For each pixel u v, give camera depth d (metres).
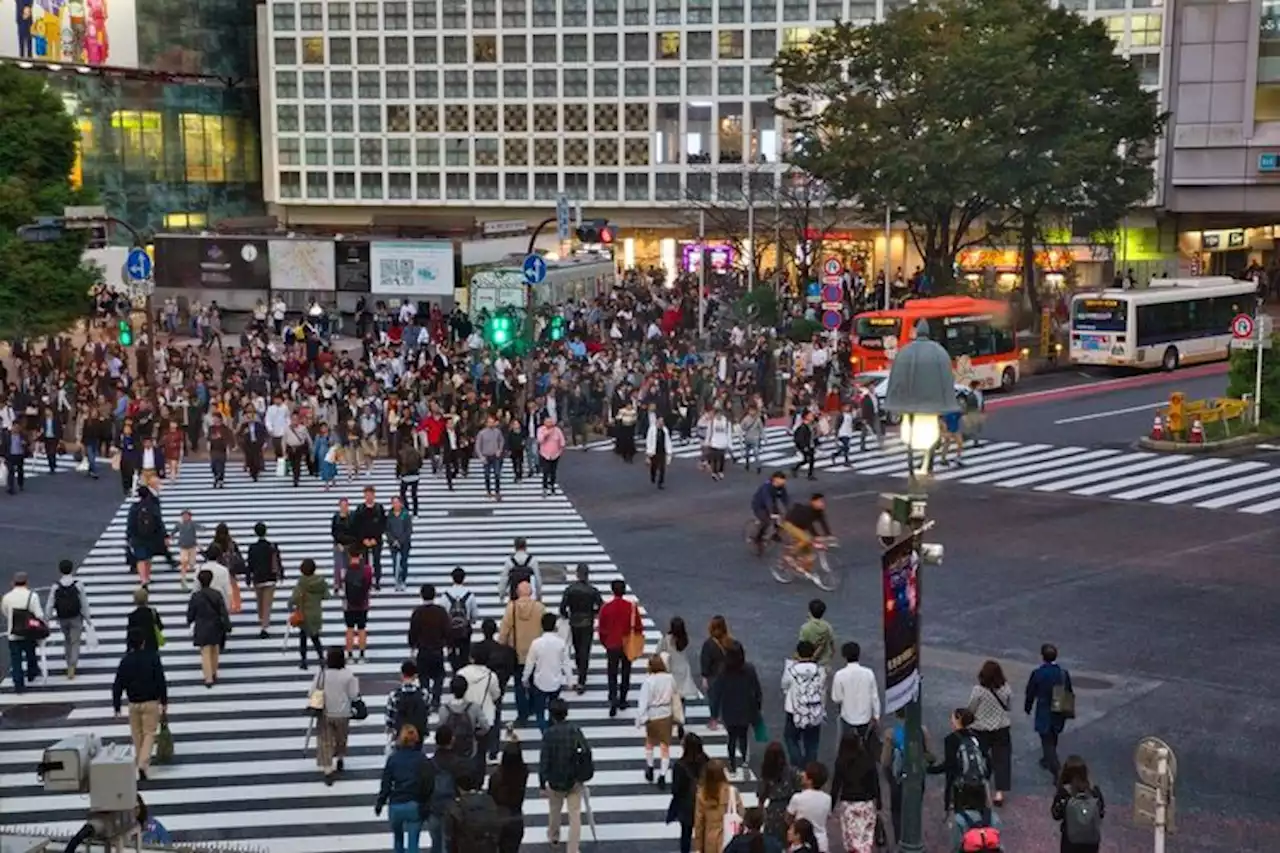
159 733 17.33
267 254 62.22
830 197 66.44
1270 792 16.05
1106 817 15.41
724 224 70.00
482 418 35.47
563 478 35.12
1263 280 73.00
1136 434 39.72
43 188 45.66
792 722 16.16
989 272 65.44
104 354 47.47
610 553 27.33
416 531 29.58
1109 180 56.91
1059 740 17.61
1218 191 72.69
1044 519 29.83
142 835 13.04
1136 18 73.00
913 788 12.73
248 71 94.81
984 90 52.12
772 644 21.58
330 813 15.93
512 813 12.81
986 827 13.17
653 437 33.41
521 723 18.55
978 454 37.22
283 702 19.62
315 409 36.91
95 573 26.34
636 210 84.19
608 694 19.75
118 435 37.38
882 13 79.00
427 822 13.99
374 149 87.00
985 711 15.66
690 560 26.67
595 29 82.62
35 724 18.84
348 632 21.47
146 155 89.94
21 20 82.38
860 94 55.22
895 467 35.72
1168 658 20.64
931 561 13.05
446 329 56.81
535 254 41.38
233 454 38.97
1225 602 23.45
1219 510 30.58
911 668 12.68
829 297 47.03
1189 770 16.66
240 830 15.45
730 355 46.69
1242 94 71.06
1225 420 38.50
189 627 23.05
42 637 20.12
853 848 13.73
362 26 85.62
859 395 38.94
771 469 35.72
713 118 82.12
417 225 73.75
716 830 13.11
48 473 36.22
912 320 46.34
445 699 18.97
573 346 47.47
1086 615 22.73
